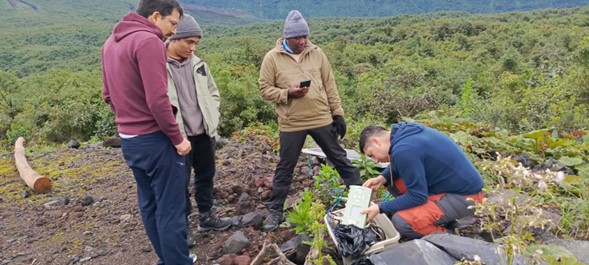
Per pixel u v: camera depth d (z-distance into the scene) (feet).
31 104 80.94
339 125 12.05
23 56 407.44
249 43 96.89
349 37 263.29
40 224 13.73
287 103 11.32
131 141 8.63
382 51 185.37
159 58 8.09
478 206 6.56
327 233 9.72
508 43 184.44
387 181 10.55
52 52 414.41
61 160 20.86
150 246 11.69
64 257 11.62
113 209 14.44
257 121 47.52
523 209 6.24
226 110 47.09
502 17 325.42
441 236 8.20
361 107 57.47
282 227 11.53
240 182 15.40
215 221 11.75
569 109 34.91
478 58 161.99
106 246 11.98
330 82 12.09
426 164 9.35
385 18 366.22
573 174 14.10
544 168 14.37
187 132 10.59
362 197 9.46
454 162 9.38
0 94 100.01
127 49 8.19
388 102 52.49
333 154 12.03
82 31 555.28
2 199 16.24
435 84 88.02
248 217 11.97
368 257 8.10
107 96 9.38
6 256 11.92
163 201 8.91
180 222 9.11
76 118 55.47
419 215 9.41
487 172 12.95
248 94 49.14
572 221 9.95
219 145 21.39
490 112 31.50
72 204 15.21
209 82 11.22
